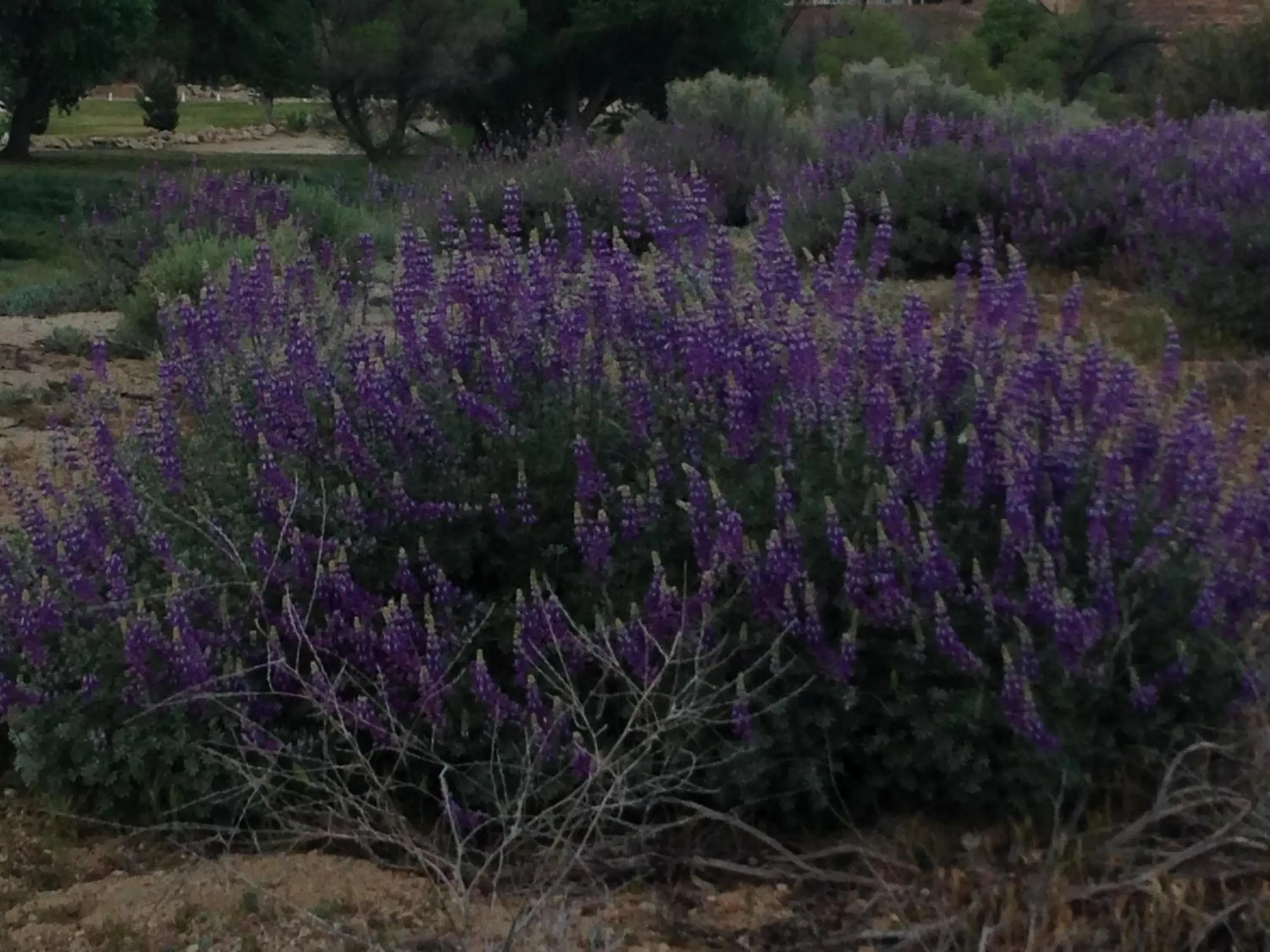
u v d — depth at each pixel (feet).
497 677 14.87
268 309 18.58
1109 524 14.02
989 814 13.97
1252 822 12.82
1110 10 141.38
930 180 44.01
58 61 102.01
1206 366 30.35
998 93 104.06
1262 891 12.28
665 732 13.05
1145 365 30.19
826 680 13.66
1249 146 42.27
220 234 42.83
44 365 35.32
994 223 43.52
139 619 14.07
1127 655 13.34
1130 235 39.24
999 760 13.52
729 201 56.39
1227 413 26.37
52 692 14.93
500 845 12.84
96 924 12.62
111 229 47.73
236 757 14.28
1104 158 44.60
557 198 50.44
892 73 71.82
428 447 15.08
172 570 14.79
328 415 15.87
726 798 13.93
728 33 121.19
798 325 14.64
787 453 14.25
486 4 114.11
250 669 13.58
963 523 14.05
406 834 12.98
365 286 22.11
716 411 14.79
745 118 65.05
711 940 12.53
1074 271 39.45
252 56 121.49
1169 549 13.79
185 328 17.78
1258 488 14.10
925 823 14.02
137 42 110.42
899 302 19.13
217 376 17.07
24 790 15.60
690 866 13.73
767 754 13.80
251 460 15.88
